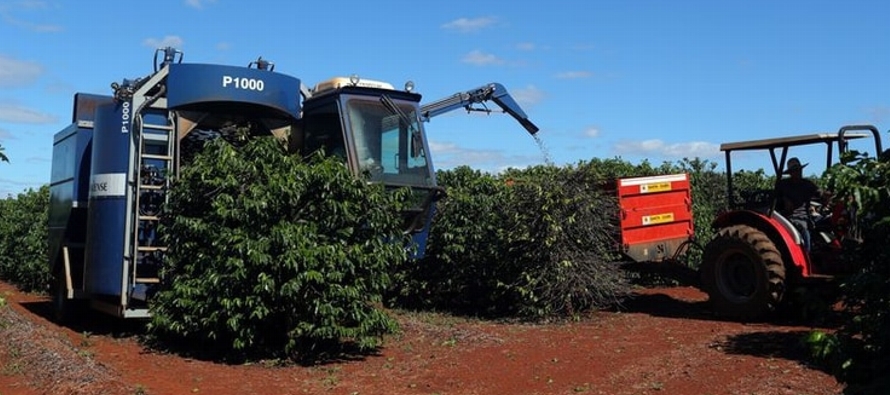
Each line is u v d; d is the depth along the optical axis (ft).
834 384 22.61
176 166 30.76
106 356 28.14
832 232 32.73
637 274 41.78
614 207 37.78
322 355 28.14
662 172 49.55
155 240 30.60
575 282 35.45
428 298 40.93
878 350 13.83
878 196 13.66
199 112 31.99
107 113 31.42
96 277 31.22
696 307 39.27
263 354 28.07
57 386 22.99
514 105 46.70
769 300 33.35
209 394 22.80
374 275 28.12
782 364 25.17
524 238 35.45
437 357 27.96
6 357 27.17
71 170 35.96
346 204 27.14
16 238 55.57
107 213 30.86
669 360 26.45
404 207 30.91
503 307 38.88
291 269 26.17
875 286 13.70
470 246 38.55
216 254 27.14
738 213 35.86
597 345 29.53
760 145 35.35
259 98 32.14
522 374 25.23
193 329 27.86
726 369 24.89
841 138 32.01
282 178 26.76
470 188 40.06
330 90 32.76
